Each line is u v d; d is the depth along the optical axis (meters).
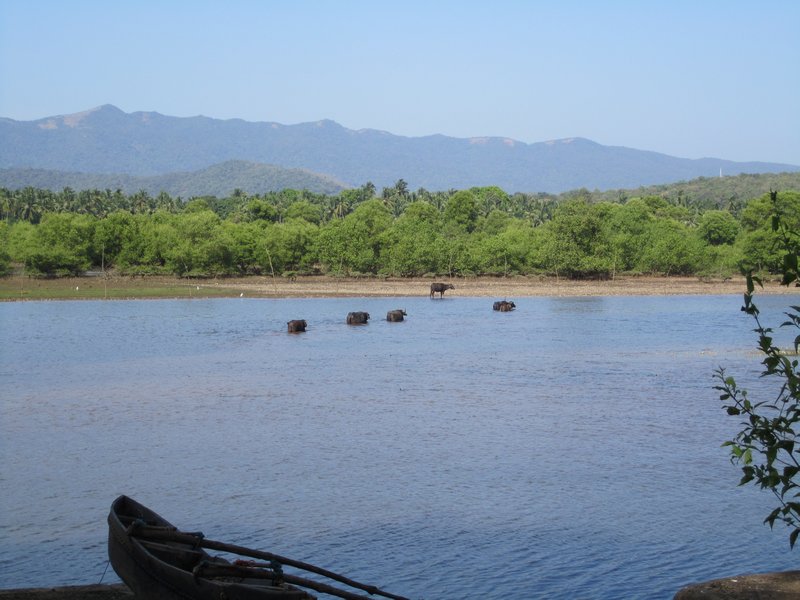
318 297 148.12
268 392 53.06
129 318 109.88
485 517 28.22
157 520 17.84
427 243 189.62
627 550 25.12
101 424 43.47
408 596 22.16
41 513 28.94
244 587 15.47
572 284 175.88
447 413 45.62
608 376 58.41
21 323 102.94
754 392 50.69
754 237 168.00
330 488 31.64
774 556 24.84
